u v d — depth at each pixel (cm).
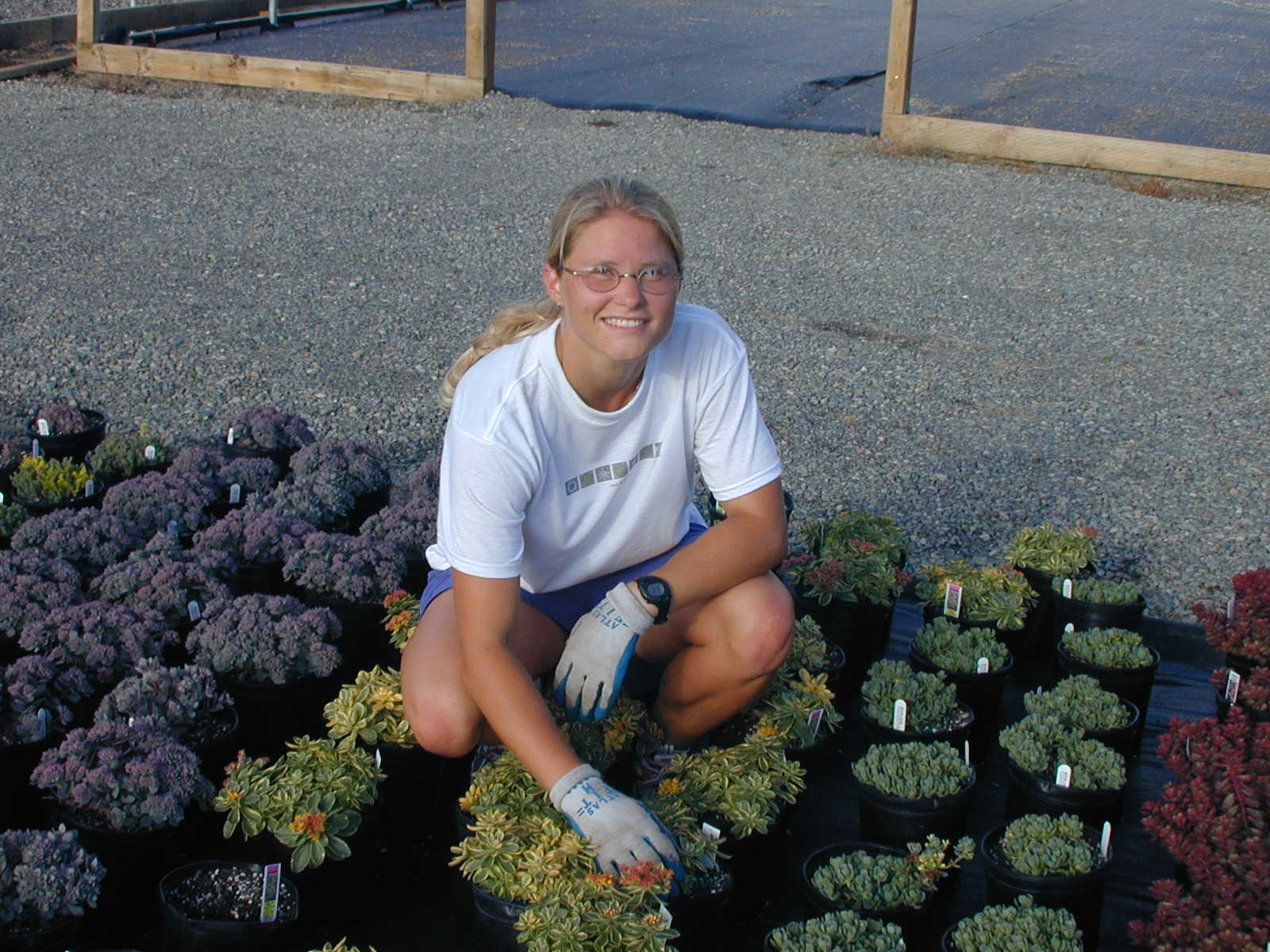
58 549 374
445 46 1617
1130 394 656
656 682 321
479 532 256
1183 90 1469
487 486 255
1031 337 740
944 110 1328
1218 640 365
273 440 484
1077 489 539
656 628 298
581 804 244
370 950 263
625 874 236
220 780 304
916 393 645
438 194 991
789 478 536
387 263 821
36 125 1136
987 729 353
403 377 633
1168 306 806
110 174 993
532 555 281
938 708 328
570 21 1855
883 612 381
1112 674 354
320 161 1073
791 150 1179
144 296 730
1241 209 1048
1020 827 278
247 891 263
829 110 1328
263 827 267
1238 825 258
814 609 379
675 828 264
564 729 287
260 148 1106
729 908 284
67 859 246
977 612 392
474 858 252
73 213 887
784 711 307
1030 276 859
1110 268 883
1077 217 1009
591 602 296
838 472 545
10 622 329
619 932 231
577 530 278
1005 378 673
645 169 1092
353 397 604
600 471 274
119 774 269
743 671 282
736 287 804
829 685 357
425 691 267
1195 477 557
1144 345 734
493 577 257
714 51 1645
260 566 389
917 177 1108
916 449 574
